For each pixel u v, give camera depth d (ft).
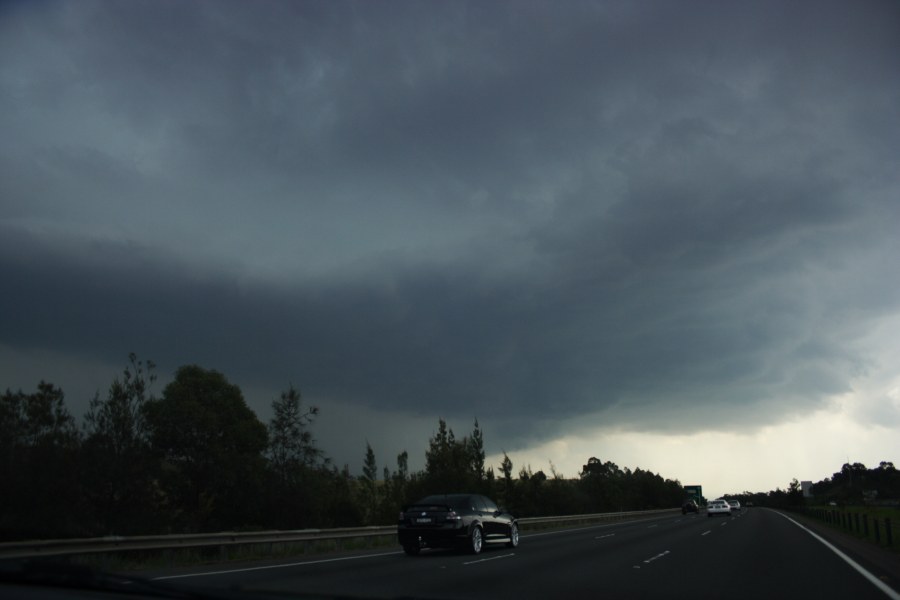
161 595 18.94
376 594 39.42
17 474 71.82
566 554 68.95
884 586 43.75
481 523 72.74
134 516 79.87
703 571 52.13
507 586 43.68
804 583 45.14
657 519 197.06
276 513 117.08
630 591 41.37
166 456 125.80
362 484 160.97
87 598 17.79
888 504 294.25
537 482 195.31
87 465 79.41
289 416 124.47
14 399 80.38
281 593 21.45
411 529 69.62
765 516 197.47
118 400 88.63
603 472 304.09
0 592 17.98
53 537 70.64
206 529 95.30
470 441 172.55
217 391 134.21
